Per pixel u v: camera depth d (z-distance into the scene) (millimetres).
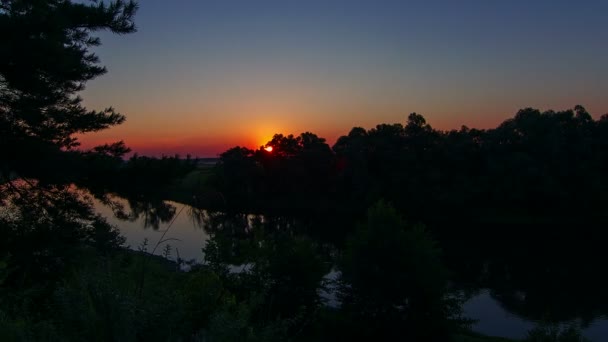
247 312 2750
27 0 13242
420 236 16938
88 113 14695
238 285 10820
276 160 78688
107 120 14930
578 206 62375
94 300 2434
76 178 13945
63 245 11766
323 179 77188
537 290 30859
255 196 76438
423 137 73625
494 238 51250
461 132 75938
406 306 16500
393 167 70062
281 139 82375
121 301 2467
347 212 68062
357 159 71062
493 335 22703
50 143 13969
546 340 14250
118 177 14172
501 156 67250
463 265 38562
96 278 2562
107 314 2381
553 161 63844
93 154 15281
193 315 3250
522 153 64812
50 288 4906
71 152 14594
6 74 12523
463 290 30906
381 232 16703
